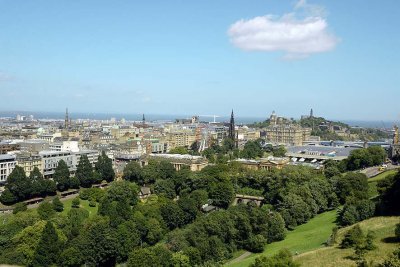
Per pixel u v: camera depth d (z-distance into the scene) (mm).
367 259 189625
